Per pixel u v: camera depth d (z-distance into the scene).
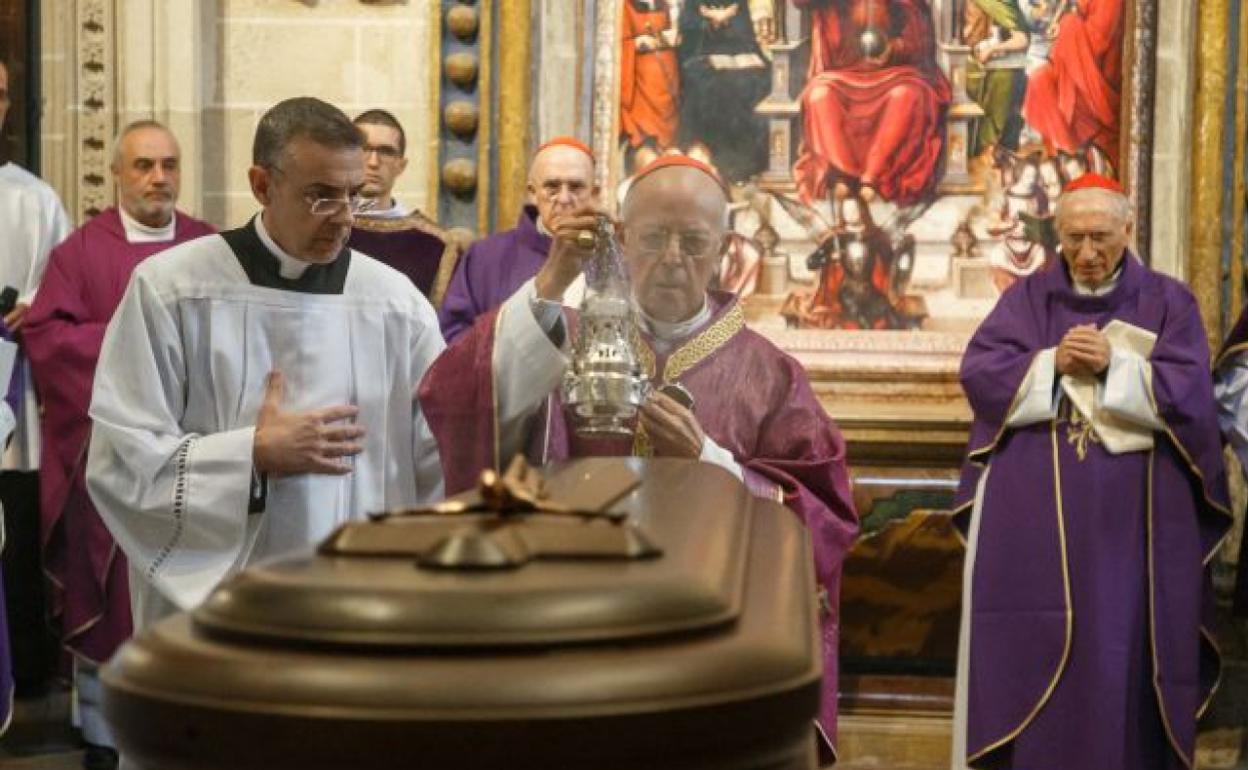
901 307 6.91
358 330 3.68
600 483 1.79
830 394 6.80
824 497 3.76
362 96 6.96
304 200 3.54
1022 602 5.72
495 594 1.14
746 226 6.96
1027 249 6.90
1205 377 5.72
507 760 1.06
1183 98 6.82
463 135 6.90
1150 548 5.68
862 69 6.95
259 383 3.61
